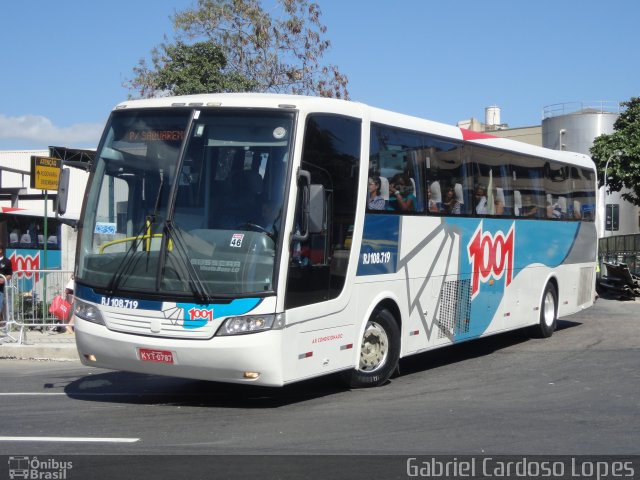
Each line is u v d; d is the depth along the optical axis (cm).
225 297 838
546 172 1555
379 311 1048
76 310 918
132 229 888
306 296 888
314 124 911
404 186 1092
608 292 2595
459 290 1235
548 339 1562
